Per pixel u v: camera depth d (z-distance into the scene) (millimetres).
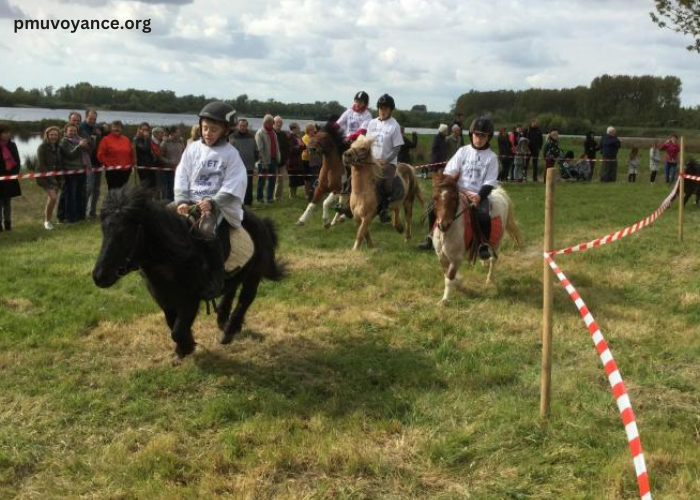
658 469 3990
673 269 9258
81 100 60156
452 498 3730
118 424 4629
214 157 5102
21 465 4078
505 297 7773
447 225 6895
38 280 7797
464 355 5953
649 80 63062
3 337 6047
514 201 16484
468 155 7590
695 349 6051
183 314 5031
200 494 3746
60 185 12070
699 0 19672
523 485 3844
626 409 3240
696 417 4715
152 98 60656
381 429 4531
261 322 6711
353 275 8562
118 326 6469
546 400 4594
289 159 15438
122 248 4336
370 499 3756
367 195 9648
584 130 57312
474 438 4418
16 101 58750
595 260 9688
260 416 4707
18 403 4855
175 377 5301
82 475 3969
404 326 6730
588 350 6082
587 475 3953
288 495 3775
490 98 64938
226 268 5230
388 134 10117
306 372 5539
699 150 35719
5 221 11164
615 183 22359
